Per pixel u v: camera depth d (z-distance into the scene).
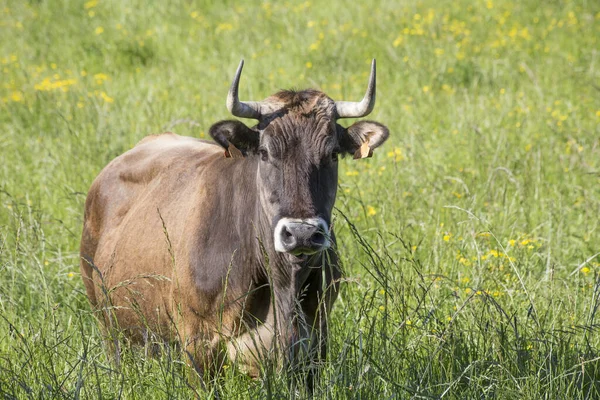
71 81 46.12
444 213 28.64
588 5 57.38
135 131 36.91
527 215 28.22
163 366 18.33
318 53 51.34
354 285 23.67
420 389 16.97
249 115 18.69
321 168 18.22
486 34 53.59
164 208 21.08
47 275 25.06
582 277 24.22
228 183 19.50
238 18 59.66
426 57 48.88
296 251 17.33
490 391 17.86
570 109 40.09
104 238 23.17
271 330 18.75
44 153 36.31
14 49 55.59
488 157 33.41
